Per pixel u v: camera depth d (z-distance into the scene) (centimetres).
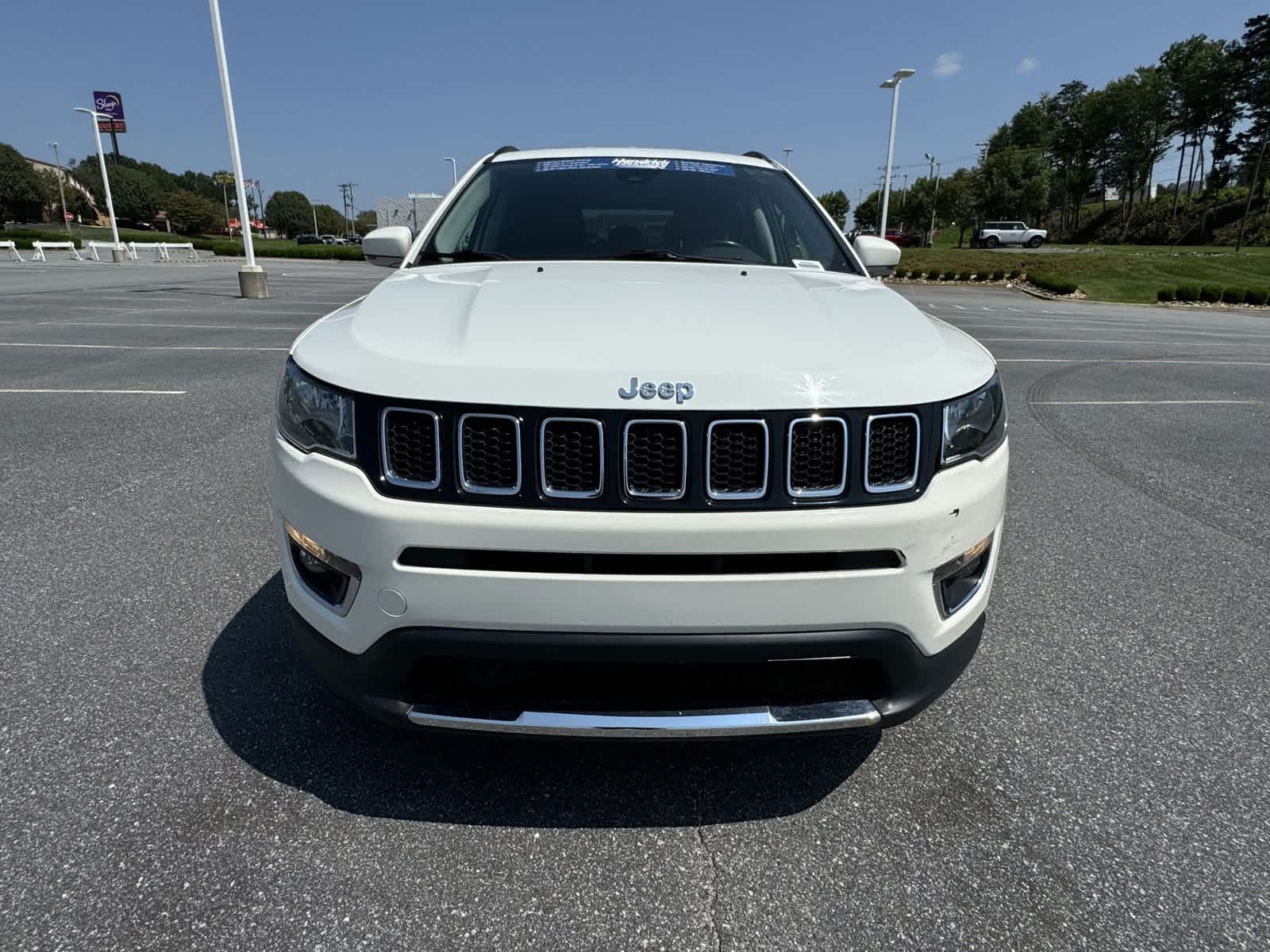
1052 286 3064
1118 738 229
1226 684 258
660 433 156
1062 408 699
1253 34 6669
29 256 3553
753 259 280
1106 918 166
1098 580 338
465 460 158
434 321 188
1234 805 201
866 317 201
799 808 198
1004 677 261
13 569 323
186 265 3170
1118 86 7162
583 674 166
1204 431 614
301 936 157
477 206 303
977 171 7200
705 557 158
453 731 169
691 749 219
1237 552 370
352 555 164
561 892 170
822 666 172
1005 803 201
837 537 159
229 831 185
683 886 173
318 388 171
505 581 157
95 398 629
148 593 304
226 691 241
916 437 166
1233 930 164
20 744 215
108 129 3775
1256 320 2112
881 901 170
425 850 181
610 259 273
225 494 414
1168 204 7738
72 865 174
